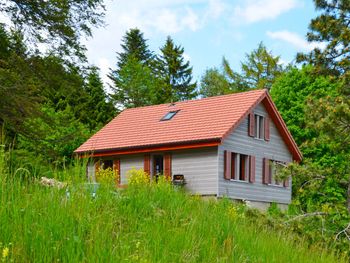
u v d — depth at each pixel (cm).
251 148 2964
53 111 3616
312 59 3019
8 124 1736
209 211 831
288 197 3275
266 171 3077
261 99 2980
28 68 1842
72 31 1841
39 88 1962
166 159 2847
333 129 1573
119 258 504
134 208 735
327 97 1656
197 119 2938
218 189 2675
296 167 1656
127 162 2992
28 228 513
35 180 642
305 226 1347
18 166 664
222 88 5662
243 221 882
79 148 3112
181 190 912
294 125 3681
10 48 1867
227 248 679
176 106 3216
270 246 765
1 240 494
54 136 3023
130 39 6266
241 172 2936
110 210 664
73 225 544
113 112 4441
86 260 487
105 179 793
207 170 2719
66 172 677
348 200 1630
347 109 1541
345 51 2877
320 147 3484
